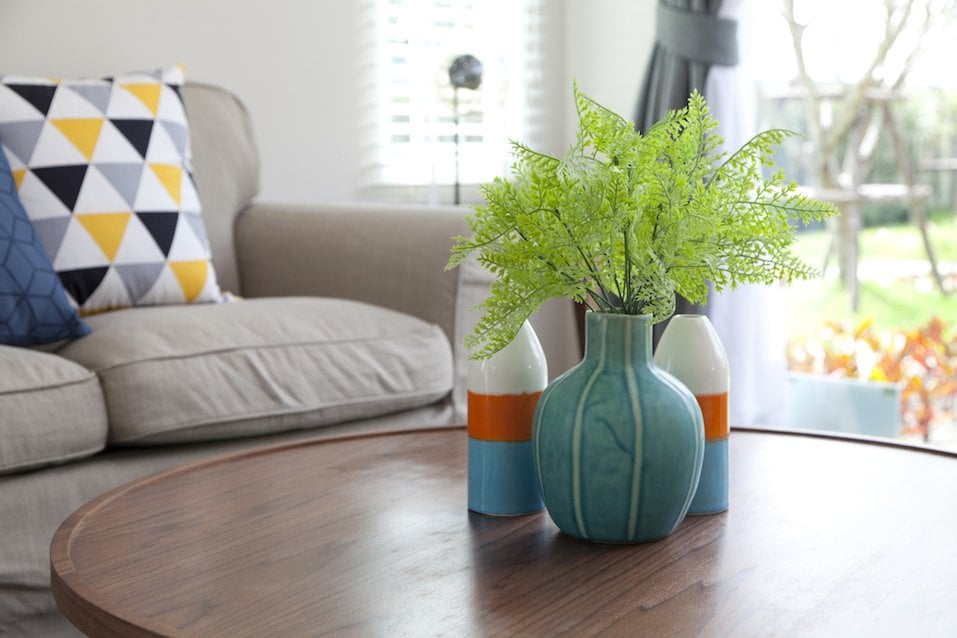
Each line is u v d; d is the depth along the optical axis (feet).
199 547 3.14
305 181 9.50
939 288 12.50
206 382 5.61
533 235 3.09
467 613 2.61
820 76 12.73
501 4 10.85
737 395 9.54
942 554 3.02
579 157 3.13
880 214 12.76
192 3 8.70
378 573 2.91
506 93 9.93
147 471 5.52
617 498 3.05
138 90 7.12
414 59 10.14
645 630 2.49
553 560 3.01
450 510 3.52
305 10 9.36
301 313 6.29
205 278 6.95
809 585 2.79
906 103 12.51
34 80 6.78
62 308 5.77
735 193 3.14
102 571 2.93
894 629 2.50
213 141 7.98
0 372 5.04
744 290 9.50
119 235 6.56
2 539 4.95
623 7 11.00
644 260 3.02
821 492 3.67
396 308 7.06
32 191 6.39
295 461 4.18
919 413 10.11
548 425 3.13
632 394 3.06
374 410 6.36
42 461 5.07
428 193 10.34
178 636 2.45
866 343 10.73
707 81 9.56
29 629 5.03
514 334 3.10
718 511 3.45
